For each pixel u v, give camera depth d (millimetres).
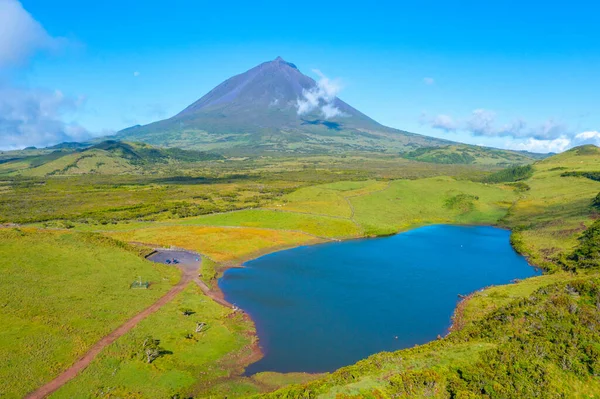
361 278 116188
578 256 115375
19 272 94438
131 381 62562
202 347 74688
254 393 61281
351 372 58656
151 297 94812
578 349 57719
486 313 87062
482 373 53406
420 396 50344
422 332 82750
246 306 95812
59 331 73750
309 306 95938
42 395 57594
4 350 65625
